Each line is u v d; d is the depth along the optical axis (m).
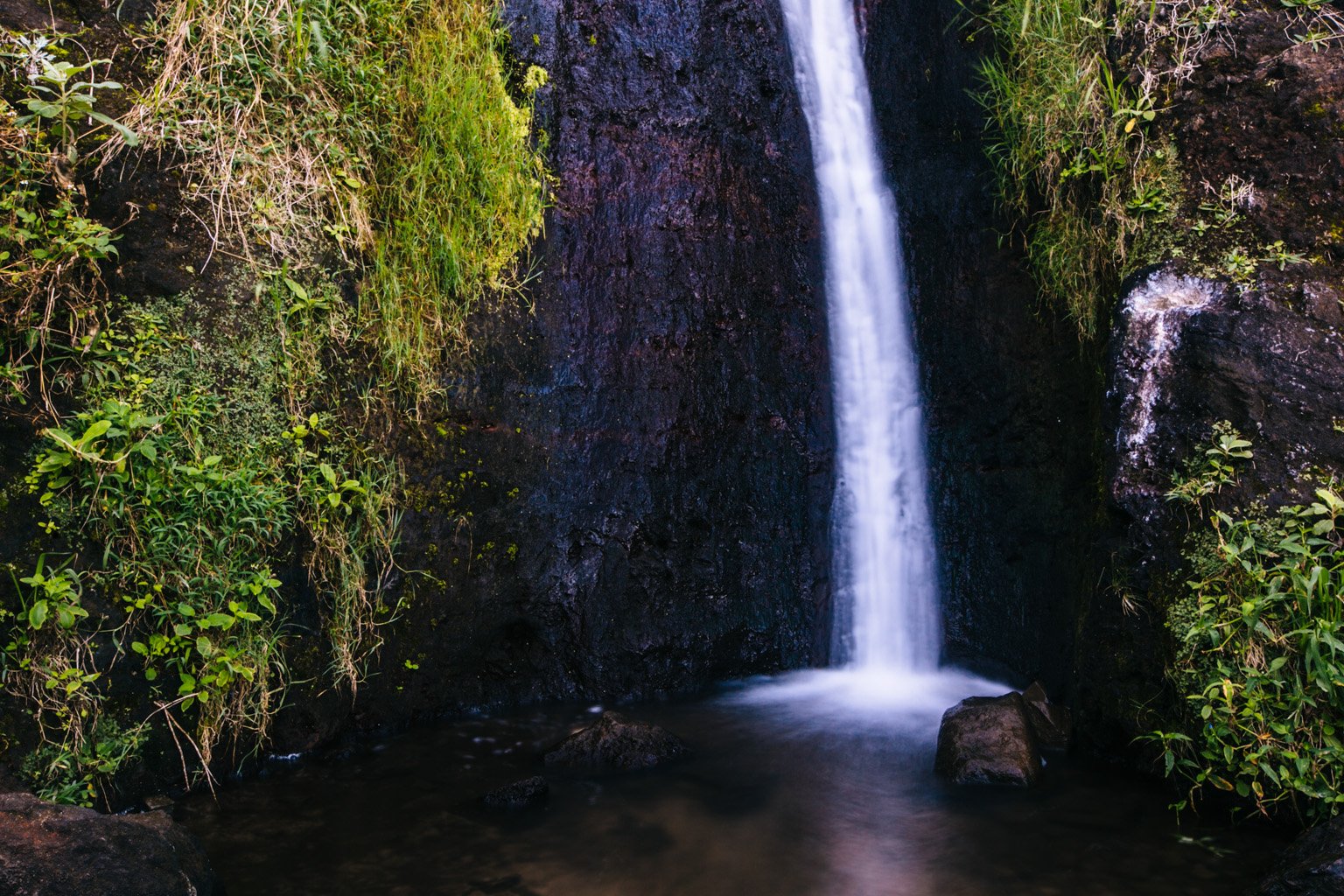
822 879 3.19
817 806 3.73
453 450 4.49
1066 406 4.89
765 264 5.41
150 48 3.65
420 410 4.37
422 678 4.52
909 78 5.66
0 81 3.25
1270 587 3.43
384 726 4.43
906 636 5.29
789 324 5.44
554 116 4.89
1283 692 3.41
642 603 5.00
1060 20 4.75
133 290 3.52
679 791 3.85
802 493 5.36
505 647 4.87
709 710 4.79
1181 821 3.55
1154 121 4.34
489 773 4.02
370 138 4.16
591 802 3.75
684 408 5.16
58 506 3.30
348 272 4.08
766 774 4.03
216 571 3.57
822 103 5.74
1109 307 4.48
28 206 3.28
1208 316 3.86
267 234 3.82
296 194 3.90
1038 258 4.97
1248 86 4.16
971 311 5.31
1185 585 3.71
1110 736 4.05
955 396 5.33
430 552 4.43
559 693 4.93
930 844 3.42
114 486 3.37
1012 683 4.99
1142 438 3.94
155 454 3.39
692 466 5.16
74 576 3.29
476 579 4.62
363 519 4.11
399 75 4.26
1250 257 3.94
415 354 4.29
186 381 3.58
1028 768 3.88
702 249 5.25
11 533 3.24
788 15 5.71
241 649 3.68
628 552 4.99
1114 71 4.52
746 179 5.41
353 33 4.15
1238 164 4.11
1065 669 4.72
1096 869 3.24
